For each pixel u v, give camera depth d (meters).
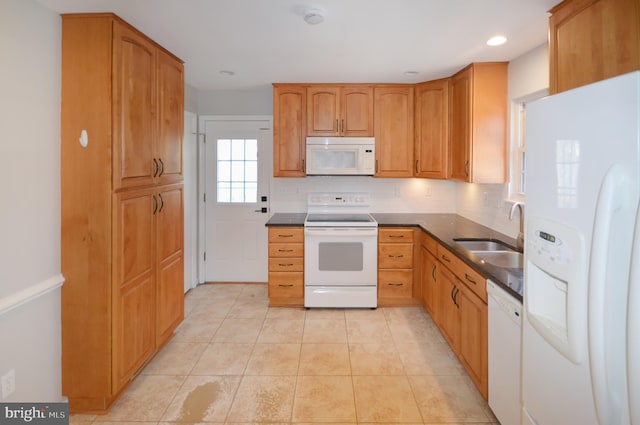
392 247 3.75
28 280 1.92
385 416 2.15
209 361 2.76
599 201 1.05
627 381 0.97
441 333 3.21
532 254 1.44
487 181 3.16
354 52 2.86
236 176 4.46
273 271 3.78
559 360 1.31
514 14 2.16
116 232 2.14
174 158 2.92
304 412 2.19
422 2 2.01
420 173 3.88
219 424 2.09
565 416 1.29
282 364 2.72
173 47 2.71
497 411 1.95
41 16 1.95
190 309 3.77
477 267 2.20
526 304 1.51
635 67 1.43
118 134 2.13
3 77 1.75
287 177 4.15
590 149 1.12
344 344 3.04
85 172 2.10
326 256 3.73
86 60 2.07
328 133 3.91
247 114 4.38
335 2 2.02
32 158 1.92
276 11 2.12
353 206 4.36
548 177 1.33
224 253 4.55
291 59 3.04
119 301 2.20
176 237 3.01
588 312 1.10
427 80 3.74
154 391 2.39
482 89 3.12
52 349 2.10
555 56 1.97
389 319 3.53
